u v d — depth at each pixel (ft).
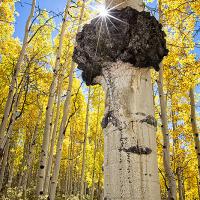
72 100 47.80
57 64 27.71
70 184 74.49
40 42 38.52
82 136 68.18
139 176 3.78
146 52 4.77
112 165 3.96
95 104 57.36
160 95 22.53
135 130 4.08
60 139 25.82
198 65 17.94
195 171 37.91
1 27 34.81
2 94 38.14
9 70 35.12
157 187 3.86
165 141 21.66
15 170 96.99
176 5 19.86
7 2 31.91
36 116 53.67
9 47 36.22
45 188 33.65
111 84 4.61
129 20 4.93
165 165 21.20
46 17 37.14
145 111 4.31
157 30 5.10
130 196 3.69
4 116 22.82
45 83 37.96
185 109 29.86
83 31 5.41
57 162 25.02
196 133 27.84
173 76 21.62
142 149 3.94
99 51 4.92
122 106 4.28
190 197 45.55
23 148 71.51
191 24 21.48
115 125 4.17
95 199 76.64
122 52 4.72
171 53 20.71
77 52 5.36
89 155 70.03
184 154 33.76
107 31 4.92
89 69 5.09
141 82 4.57
